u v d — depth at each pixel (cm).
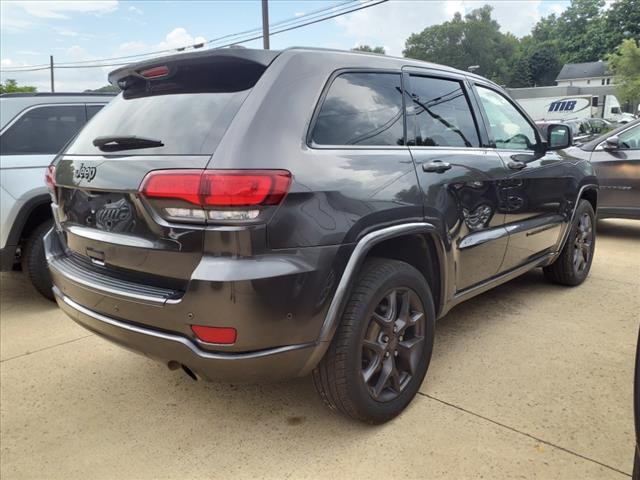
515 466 233
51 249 295
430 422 268
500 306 427
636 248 632
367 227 240
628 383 301
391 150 268
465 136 332
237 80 238
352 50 278
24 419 285
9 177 424
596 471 229
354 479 230
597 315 405
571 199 441
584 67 8350
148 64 256
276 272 207
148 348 228
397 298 269
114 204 237
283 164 214
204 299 204
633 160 657
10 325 418
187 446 258
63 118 472
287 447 254
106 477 238
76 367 344
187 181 205
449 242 295
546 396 288
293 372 228
